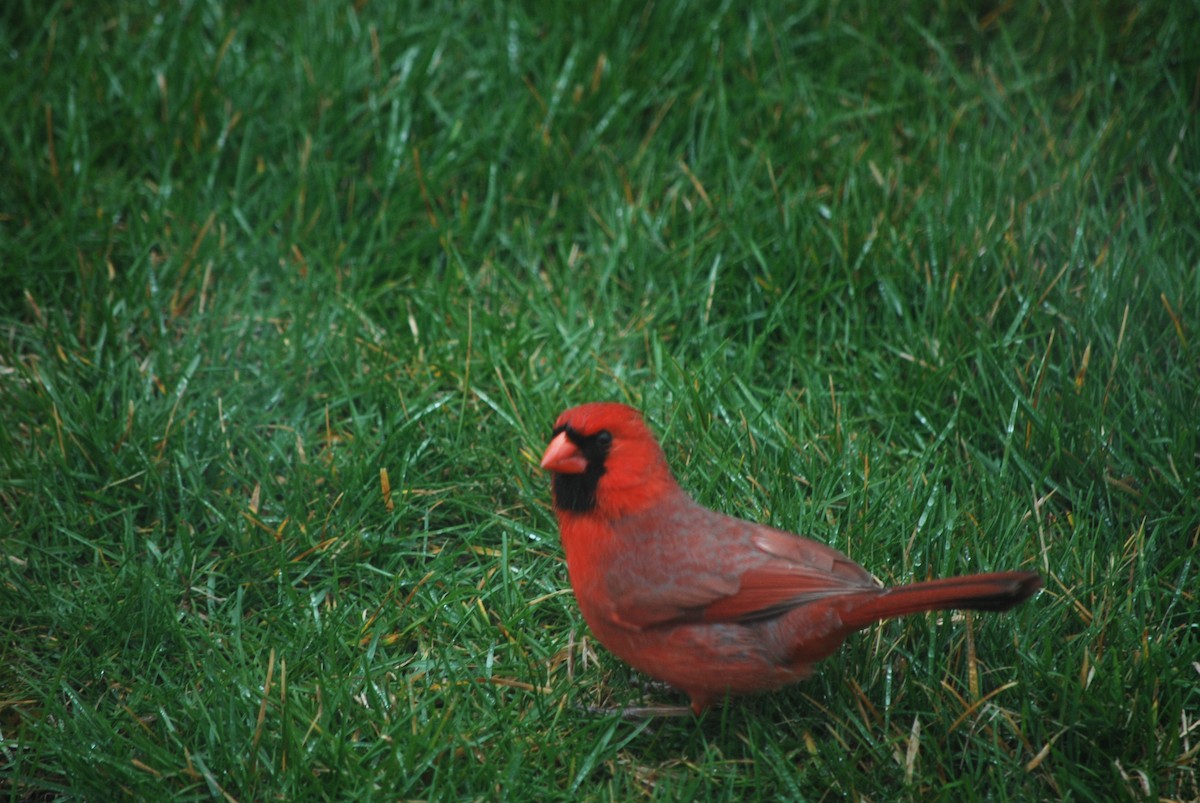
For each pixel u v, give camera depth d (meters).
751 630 6.13
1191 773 6.12
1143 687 6.48
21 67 10.80
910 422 8.69
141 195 10.34
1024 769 6.15
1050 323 8.92
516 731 6.51
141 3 11.45
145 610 7.15
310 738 6.43
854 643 6.79
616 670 7.00
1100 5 11.16
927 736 6.29
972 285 9.27
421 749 6.29
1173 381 8.26
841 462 8.10
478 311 9.59
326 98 10.76
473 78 11.18
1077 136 10.43
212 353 9.17
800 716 6.64
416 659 7.06
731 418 8.67
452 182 10.54
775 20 11.37
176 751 6.41
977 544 7.25
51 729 6.46
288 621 7.32
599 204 10.48
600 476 6.21
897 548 7.54
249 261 10.00
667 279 9.88
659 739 6.62
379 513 8.02
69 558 7.77
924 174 10.29
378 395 8.88
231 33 10.96
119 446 8.33
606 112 10.90
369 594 7.52
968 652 6.58
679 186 10.29
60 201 10.03
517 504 8.21
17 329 9.46
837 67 11.07
